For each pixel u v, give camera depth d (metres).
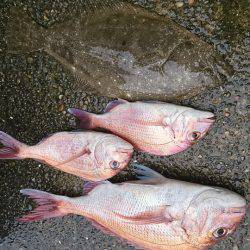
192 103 0.92
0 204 1.01
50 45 0.92
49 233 1.00
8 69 0.97
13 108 0.98
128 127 0.90
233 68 0.90
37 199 0.92
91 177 0.91
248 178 0.92
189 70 0.87
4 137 0.92
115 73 0.89
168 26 0.87
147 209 0.87
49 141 0.91
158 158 0.94
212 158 0.93
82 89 0.95
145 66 0.88
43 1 0.94
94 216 0.90
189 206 0.85
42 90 0.97
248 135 0.91
